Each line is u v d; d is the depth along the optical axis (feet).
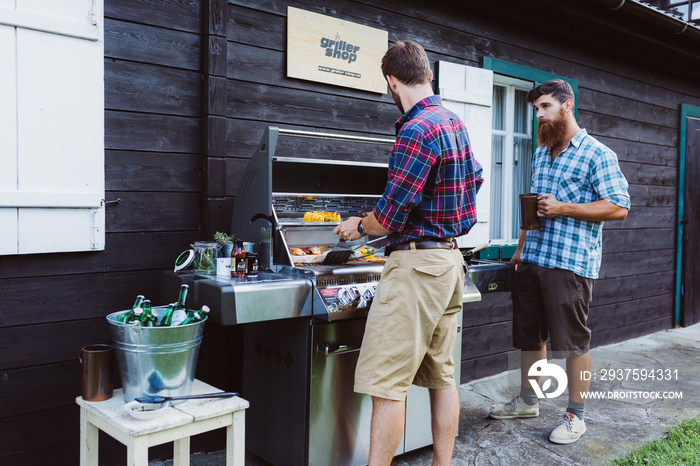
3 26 6.90
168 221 8.60
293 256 8.27
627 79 16.76
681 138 18.85
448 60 12.22
